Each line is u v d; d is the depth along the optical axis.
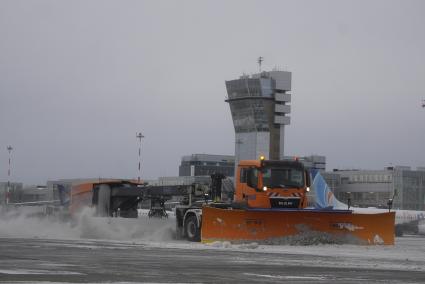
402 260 19.22
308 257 19.47
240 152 148.88
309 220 26.41
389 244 27.58
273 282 12.14
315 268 15.52
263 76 148.75
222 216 25.78
